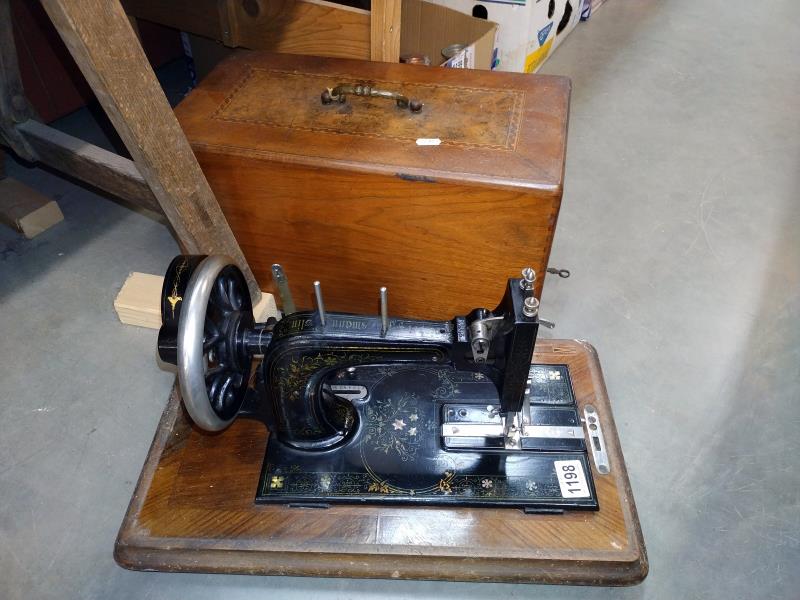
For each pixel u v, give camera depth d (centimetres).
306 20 192
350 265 175
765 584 140
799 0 387
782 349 191
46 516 153
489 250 157
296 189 156
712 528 150
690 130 280
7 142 195
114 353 190
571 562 130
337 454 142
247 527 134
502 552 130
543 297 207
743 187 249
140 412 175
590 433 150
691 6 383
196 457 145
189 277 108
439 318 185
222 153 152
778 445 167
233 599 139
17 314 202
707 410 175
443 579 133
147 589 140
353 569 133
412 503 135
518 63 293
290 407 132
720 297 207
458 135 153
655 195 246
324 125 158
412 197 149
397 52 191
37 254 222
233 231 176
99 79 120
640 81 313
